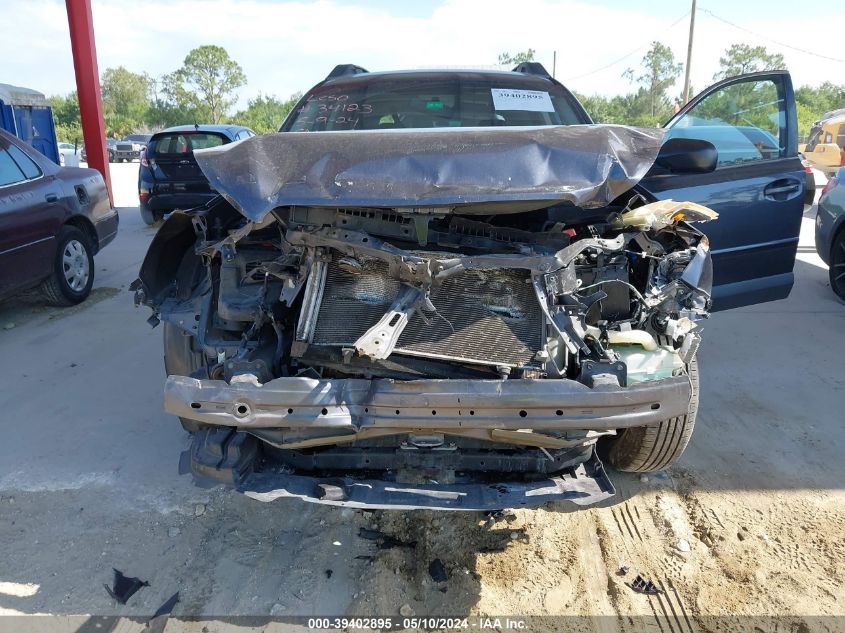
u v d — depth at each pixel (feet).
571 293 8.71
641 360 8.82
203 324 9.30
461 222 9.38
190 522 10.27
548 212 10.33
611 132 9.02
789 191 14.66
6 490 11.00
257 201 8.23
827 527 10.02
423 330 8.41
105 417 13.52
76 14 38.19
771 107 14.97
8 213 17.87
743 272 14.58
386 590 8.82
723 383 14.93
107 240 23.16
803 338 17.70
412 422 7.64
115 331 18.79
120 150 115.85
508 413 7.58
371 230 8.80
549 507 10.57
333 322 8.59
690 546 9.69
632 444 10.41
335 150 8.57
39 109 38.91
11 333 18.70
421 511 10.48
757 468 11.59
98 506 10.61
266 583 8.99
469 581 9.00
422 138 8.71
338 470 9.01
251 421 7.66
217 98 243.60
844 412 13.53
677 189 13.76
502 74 15.08
